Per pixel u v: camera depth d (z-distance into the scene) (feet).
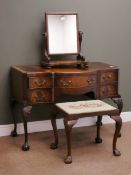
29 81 9.19
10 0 10.07
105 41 11.52
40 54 10.69
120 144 10.16
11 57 10.41
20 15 10.26
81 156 9.22
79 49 10.61
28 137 10.61
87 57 11.41
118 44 11.73
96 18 11.23
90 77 9.65
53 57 10.78
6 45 10.28
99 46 11.48
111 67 10.21
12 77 10.28
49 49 10.25
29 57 10.61
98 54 11.53
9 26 10.20
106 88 10.14
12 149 9.63
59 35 10.36
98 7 11.17
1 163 8.70
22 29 10.37
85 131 11.29
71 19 10.48
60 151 9.56
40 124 11.14
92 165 8.66
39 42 10.62
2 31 10.15
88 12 11.08
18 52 10.46
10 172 8.20
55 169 8.41
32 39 10.53
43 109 11.10
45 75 9.32
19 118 10.80
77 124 11.68
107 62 11.73
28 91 9.25
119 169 8.45
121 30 11.66
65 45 10.45
